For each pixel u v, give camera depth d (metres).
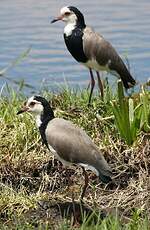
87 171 14.90
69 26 17.86
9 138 15.48
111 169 14.28
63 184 14.76
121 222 13.31
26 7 28.52
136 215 13.12
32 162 15.02
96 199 14.19
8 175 14.87
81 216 13.76
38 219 13.69
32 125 15.70
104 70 17.64
